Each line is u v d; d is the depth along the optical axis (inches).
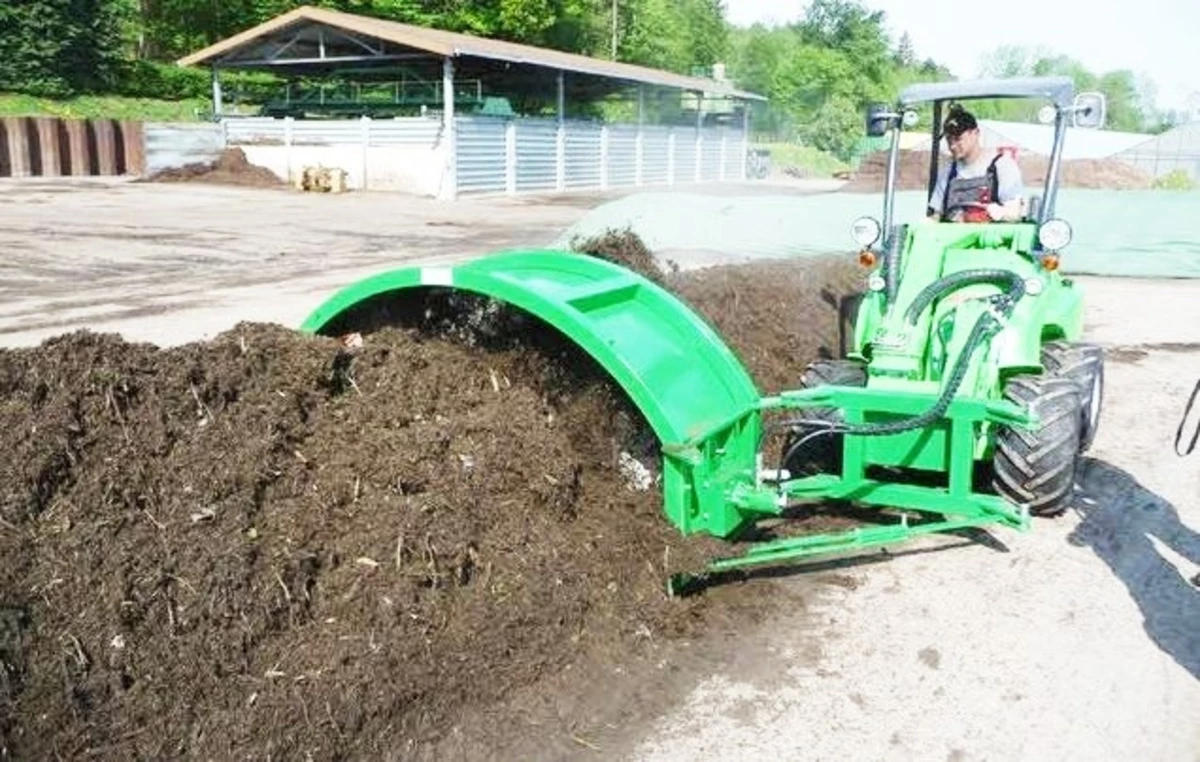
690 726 139.7
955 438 185.0
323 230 699.4
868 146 1680.6
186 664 126.3
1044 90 216.2
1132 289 498.9
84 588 128.5
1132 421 281.3
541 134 1197.7
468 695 139.5
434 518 153.9
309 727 124.8
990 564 190.4
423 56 1130.7
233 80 1496.1
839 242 438.3
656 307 192.4
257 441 155.5
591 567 162.6
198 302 405.4
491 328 197.9
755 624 166.9
